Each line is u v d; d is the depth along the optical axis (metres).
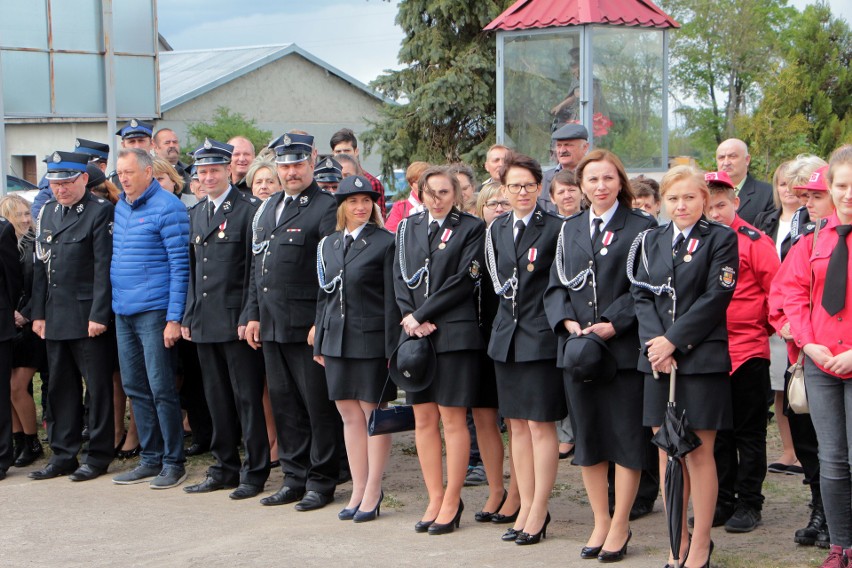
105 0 14.02
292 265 6.69
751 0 34.72
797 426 5.72
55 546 6.08
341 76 33.56
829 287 5.00
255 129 28.70
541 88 10.66
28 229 8.43
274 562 5.60
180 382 8.33
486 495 6.93
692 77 35.59
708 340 5.03
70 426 7.82
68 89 13.80
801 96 27.61
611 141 10.51
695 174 5.13
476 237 6.01
